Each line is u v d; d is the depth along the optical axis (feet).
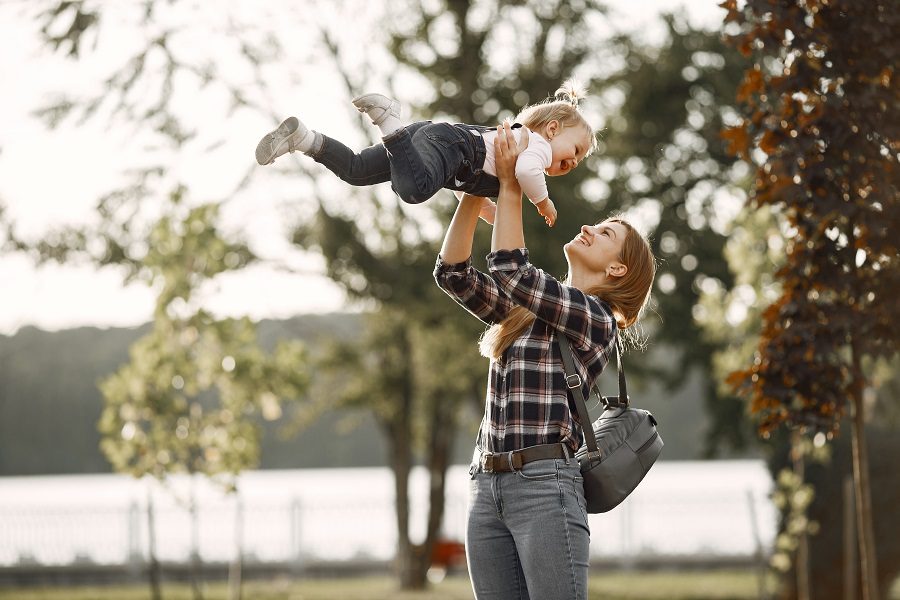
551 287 14.64
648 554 94.27
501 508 14.79
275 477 192.54
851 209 24.41
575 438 14.92
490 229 62.54
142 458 52.70
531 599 14.58
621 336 17.39
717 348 84.38
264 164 14.51
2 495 147.95
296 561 92.22
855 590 55.57
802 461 54.29
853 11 24.31
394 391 83.87
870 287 25.49
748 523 93.66
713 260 89.40
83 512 88.53
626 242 15.72
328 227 72.38
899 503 55.31
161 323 52.49
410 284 73.15
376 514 95.86
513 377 14.78
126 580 87.04
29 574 85.71
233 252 57.31
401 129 14.26
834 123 24.49
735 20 24.98
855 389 25.76
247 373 52.65
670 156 90.63
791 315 25.76
